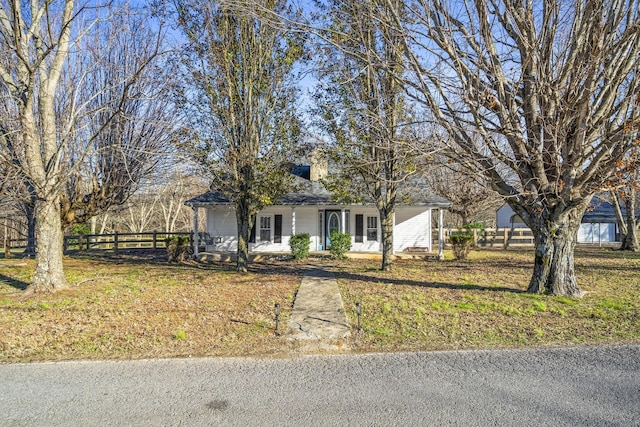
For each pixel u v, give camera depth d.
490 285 10.57
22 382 4.68
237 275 12.98
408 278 12.02
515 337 6.20
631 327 6.56
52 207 10.05
